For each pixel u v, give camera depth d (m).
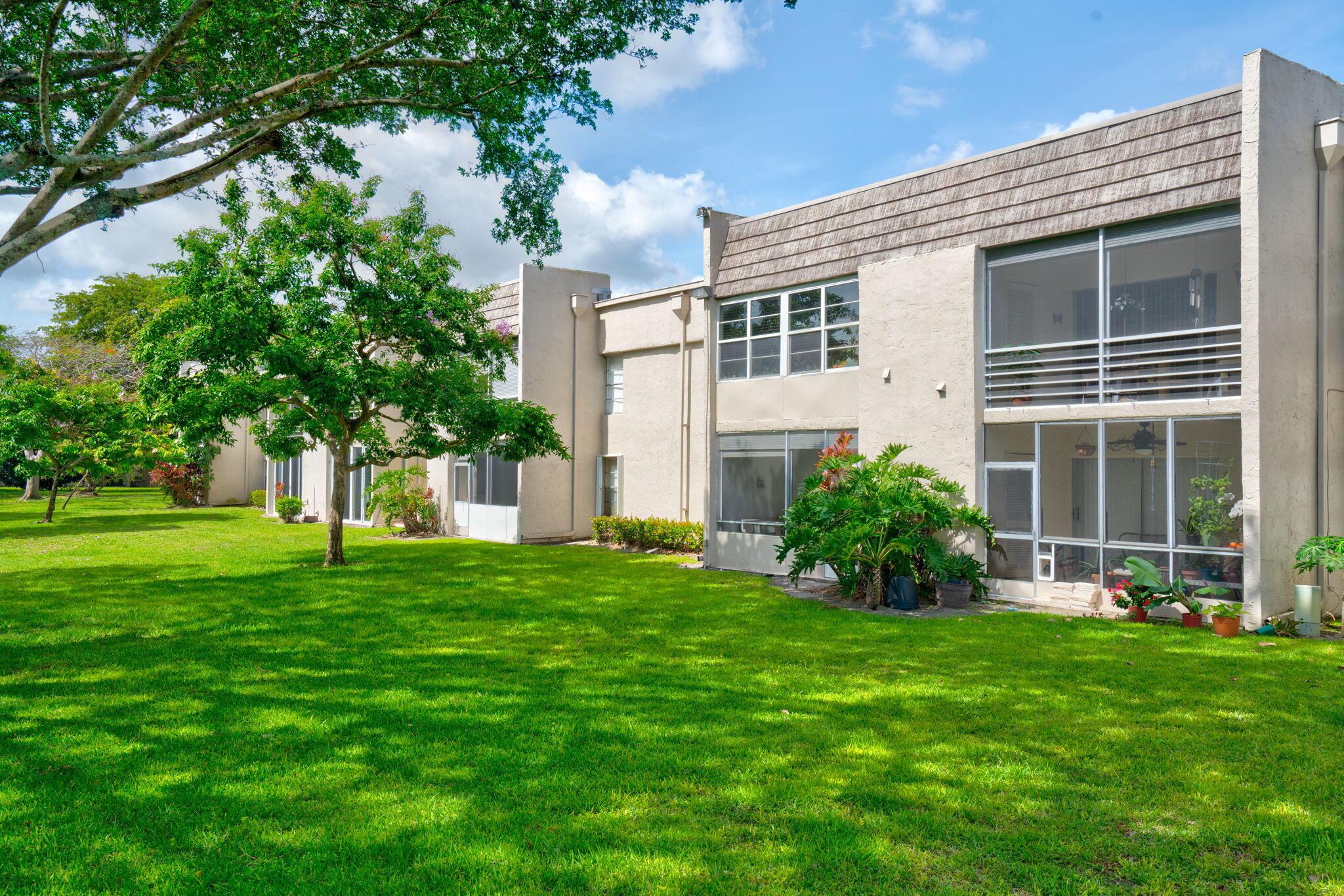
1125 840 4.25
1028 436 12.43
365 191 15.77
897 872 3.88
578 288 23.03
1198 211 10.72
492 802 4.72
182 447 15.61
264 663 8.27
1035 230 12.16
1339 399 11.23
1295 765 5.32
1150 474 11.41
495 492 23.39
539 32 9.63
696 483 19.66
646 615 11.20
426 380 16.30
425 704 6.72
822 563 14.60
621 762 5.34
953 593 12.23
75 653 8.73
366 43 10.34
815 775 5.12
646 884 3.76
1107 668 8.03
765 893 3.69
